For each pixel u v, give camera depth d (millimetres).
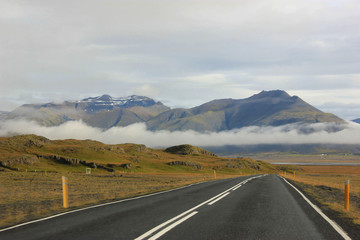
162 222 10211
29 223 10172
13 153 118750
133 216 11383
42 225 9797
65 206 14539
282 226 9789
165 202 15680
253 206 14359
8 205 15633
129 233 8594
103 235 8367
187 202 15680
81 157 138750
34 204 16047
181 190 23562
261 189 24797
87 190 26531
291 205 15008
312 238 8297
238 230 9102
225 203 15328
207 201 16156
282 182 38062
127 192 23828
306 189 27797
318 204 15758
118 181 45719
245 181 37750
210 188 25703
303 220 10914
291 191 23828
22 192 24047
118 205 14523
